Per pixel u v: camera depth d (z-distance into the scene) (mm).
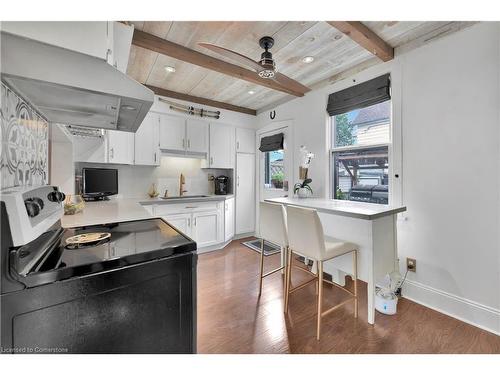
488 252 1791
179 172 3979
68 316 738
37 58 818
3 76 800
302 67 2777
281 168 4027
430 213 2105
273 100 3979
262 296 2303
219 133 4066
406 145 2266
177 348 951
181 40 2193
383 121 2588
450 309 1979
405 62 2260
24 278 670
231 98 3885
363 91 2656
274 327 1823
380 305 2029
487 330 1773
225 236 3881
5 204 659
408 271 2260
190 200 3443
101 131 2346
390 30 2070
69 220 1540
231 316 1966
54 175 2180
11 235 657
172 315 947
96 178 2920
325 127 3150
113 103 1128
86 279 768
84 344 765
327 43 2266
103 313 800
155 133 3412
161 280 930
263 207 2326
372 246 1894
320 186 3221
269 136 4164
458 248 1941
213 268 3000
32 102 1139
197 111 3783
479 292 1834
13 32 766
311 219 1764
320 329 1716
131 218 1620
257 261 3246
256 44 2252
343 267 2139
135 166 3584
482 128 1803
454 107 1946
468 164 1877
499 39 1717
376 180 2650
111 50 1219
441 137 2027
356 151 2863
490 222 1778
